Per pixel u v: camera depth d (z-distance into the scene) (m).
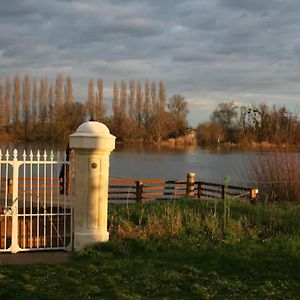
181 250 9.93
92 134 9.91
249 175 22.41
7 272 8.30
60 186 14.22
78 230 10.02
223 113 90.12
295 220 12.38
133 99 91.12
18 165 9.91
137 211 12.73
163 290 7.62
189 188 19.48
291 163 20.33
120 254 9.66
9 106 81.06
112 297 7.22
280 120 34.16
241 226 11.48
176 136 93.44
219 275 8.48
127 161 54.28
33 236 10.27
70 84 80.19
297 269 8.88
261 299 7.28
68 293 7.39
